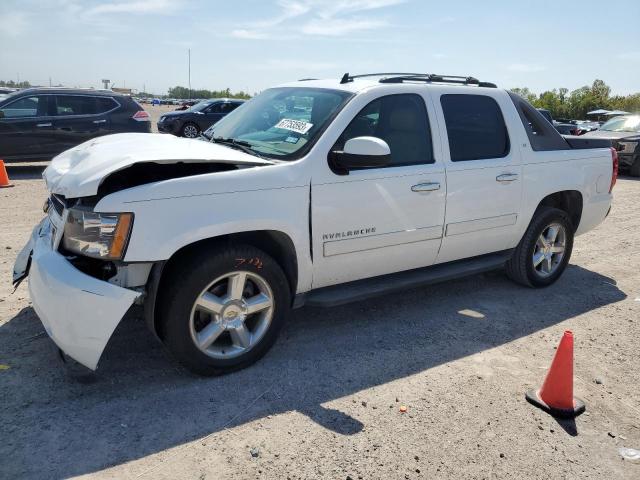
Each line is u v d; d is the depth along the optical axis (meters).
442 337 4.21
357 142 3.47
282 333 4.15
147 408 3.08
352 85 4.12
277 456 2.75
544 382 3.38
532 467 2.79
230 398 3.23
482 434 3.03
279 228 3.45
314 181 3.57
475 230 4.57
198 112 18.91
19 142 10.95
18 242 6.00
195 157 3.21
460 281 5.51
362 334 4.20
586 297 5.25
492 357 3.93
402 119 4.10
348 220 3.76
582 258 6.64
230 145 4.04
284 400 3.24
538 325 4.54
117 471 2.59
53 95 11.26
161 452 2.73
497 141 4.70
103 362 3.54
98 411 3.03
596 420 3.24
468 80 4.84
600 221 5.78
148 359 3.61
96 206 2.95
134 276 3.08
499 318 4.63
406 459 2.79
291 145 3.74
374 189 3.84
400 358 3.84
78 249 3.07
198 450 2.77
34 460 2.62
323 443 2.87
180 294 3.17
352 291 4.00
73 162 3.46
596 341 4.29
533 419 3.20
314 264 3.71
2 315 4.12
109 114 11.75
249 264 3.37
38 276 3.15
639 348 4.20
